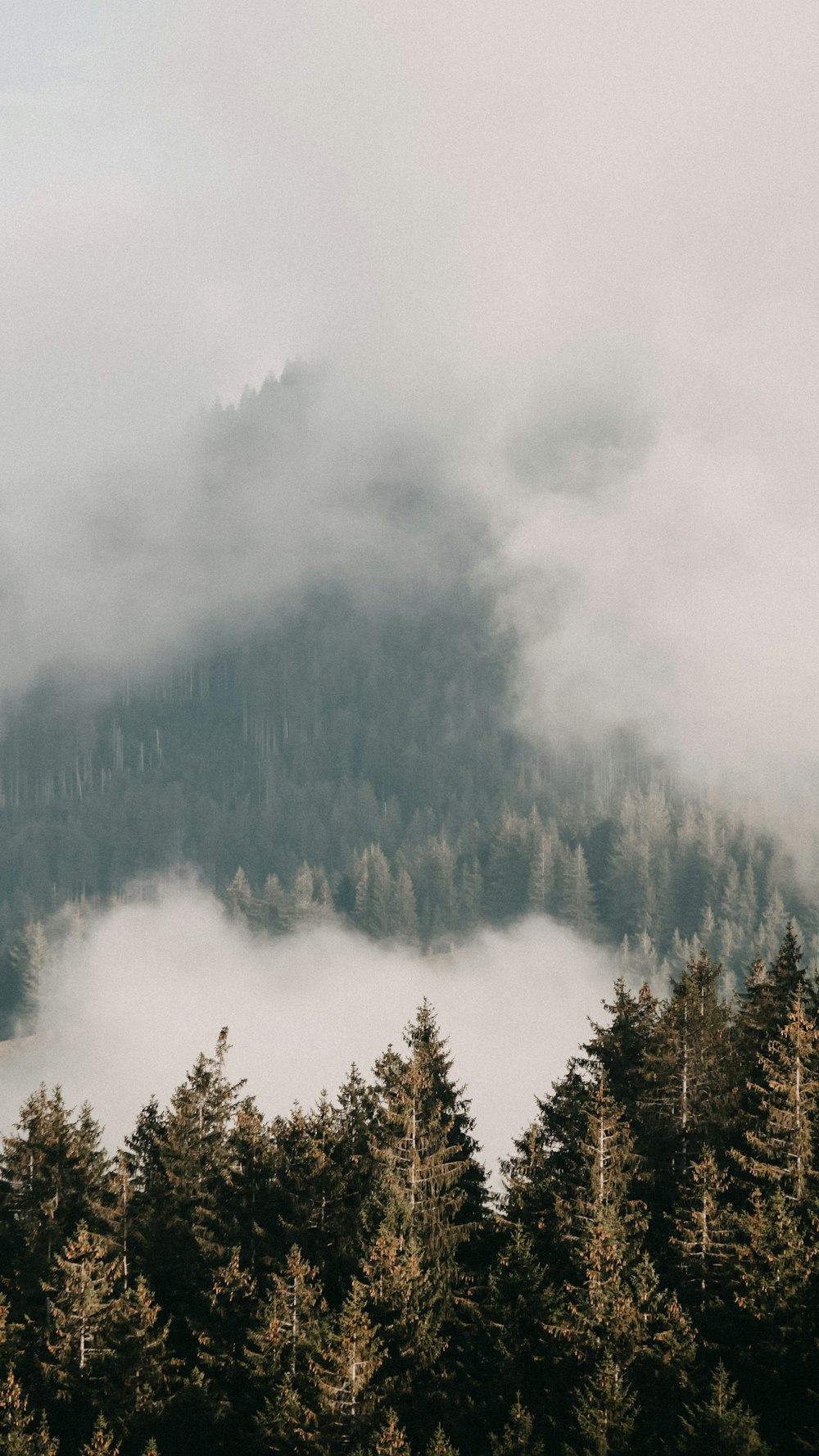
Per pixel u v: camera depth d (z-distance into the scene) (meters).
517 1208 40.12
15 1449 34.31
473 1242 41.59
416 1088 42.03
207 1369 38.91
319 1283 37.81
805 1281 34.06
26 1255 43.78
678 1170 42.72
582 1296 34.41
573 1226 37.56
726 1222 36.88
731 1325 35.12
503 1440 31.70
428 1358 35.16
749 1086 41.09
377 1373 34.56
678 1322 33.50
